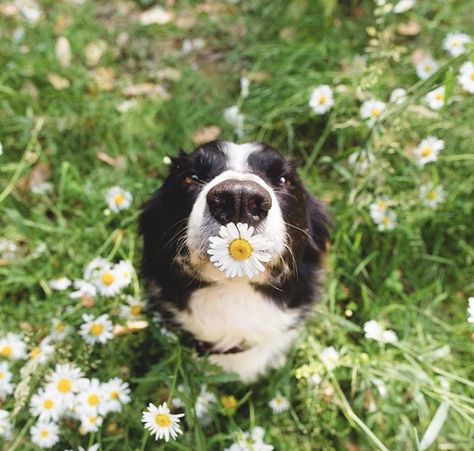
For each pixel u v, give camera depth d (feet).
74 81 2.96
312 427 2.01
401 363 2.12
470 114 2.59
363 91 2.62
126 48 3.29
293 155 2.75
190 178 1.82
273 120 2.86
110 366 1.99
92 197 2.53
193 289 1.86
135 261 2.36
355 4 3.22
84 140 2.76
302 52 3.01
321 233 2.14
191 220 1.64
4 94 2.81
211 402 1.95
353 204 2.32
